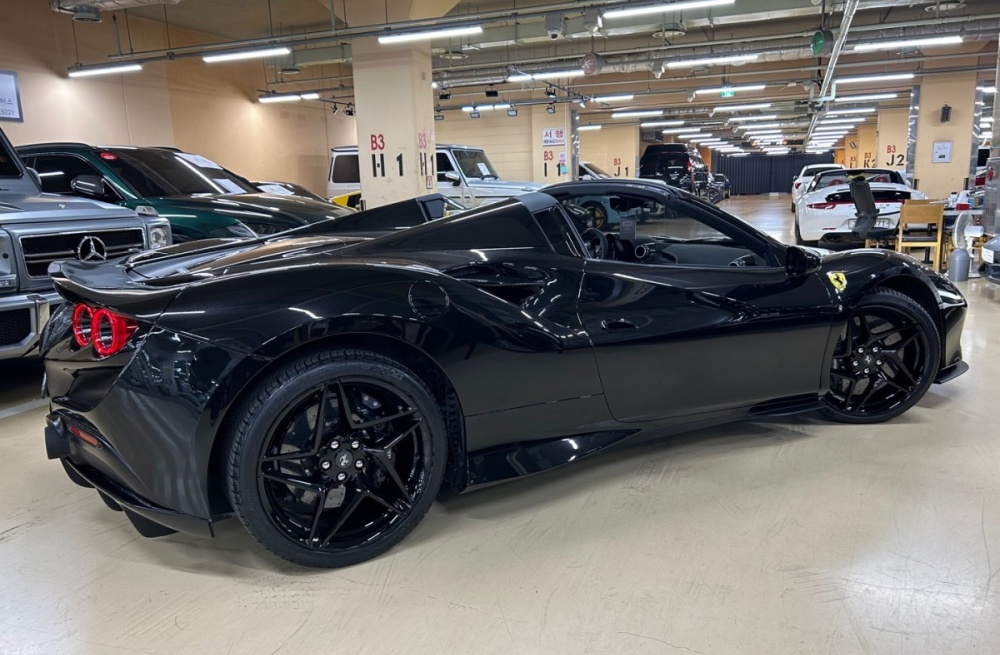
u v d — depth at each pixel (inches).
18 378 157.3
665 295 92.1
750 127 1295.5
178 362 65.3
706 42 616.7
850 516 83.7
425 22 410.6
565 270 89.0
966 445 105.4
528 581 71.7
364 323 70.5
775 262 102.0
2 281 124.5
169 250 101.3
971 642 60.3
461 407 78.5
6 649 62.3
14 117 458.0
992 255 219.9
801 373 102.8
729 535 80.0
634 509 87.3
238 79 652.1
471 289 79.3
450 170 452.1
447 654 60.6
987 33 481.7
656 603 67.2
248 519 67.8
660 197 100.4
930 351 112.7
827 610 65.3
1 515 89.7
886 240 353.7
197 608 68.3
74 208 143.4
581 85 815.7
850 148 1761.8
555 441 87.0
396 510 75.3
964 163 695.7
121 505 72.7
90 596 70.8
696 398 95.6
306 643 62.5
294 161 738.2
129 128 540.4
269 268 79.7
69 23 489.7
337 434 71.2
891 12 563.5
